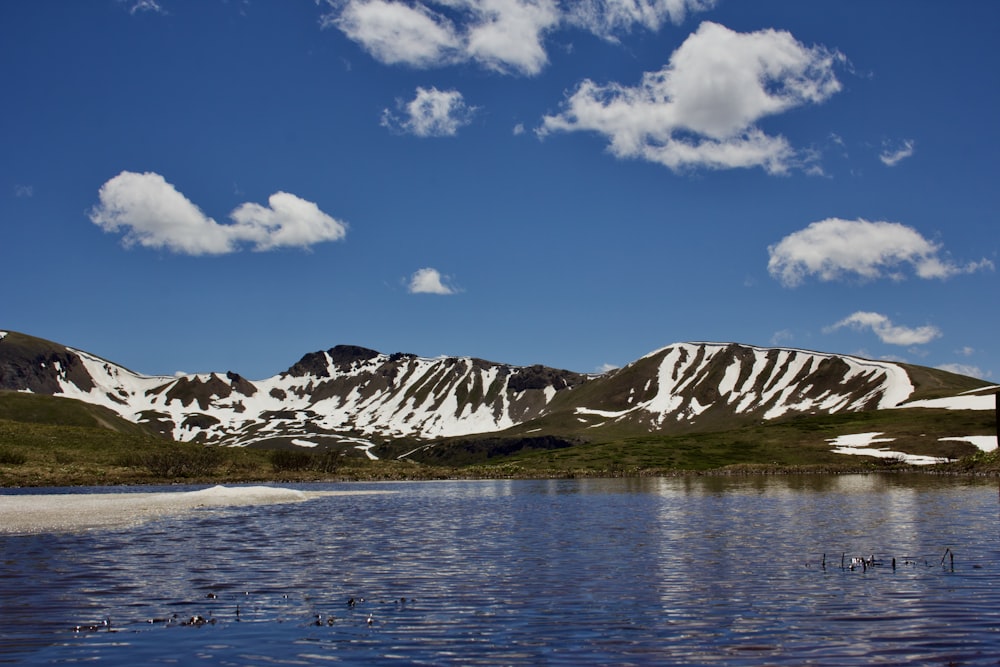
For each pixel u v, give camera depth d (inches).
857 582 1272.1
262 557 1592.0
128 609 1077.8
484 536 1998.0
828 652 860.0
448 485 5708.7
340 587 1248.2
